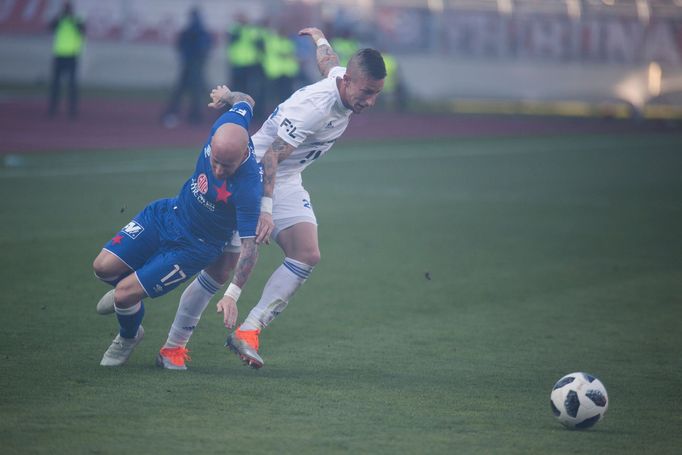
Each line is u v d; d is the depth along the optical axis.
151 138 77.75
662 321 27.31
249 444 16.03
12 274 30.50
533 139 92.25
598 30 135.50
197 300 20.83
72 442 15.90
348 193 53.22
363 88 20.91
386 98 131.38
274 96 99.19
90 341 23.08
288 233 21.67
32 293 28.03
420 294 30.08
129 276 20.14
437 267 34.53
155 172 57.69
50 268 31.58
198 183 19.81
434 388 20.03
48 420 17.03
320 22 127.25
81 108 99.62
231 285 19.69
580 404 17.31
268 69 93.56
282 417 17.61
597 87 135.12
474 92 135.88
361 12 130.88
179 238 20.06
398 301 29.02
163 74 131.12
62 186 50.75
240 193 19.52
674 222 47.00
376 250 37.25
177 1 130.62
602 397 17.41
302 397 19.00
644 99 134.75
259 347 23.34
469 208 49.47
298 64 104.44
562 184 60.88
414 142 85.31
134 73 129.75
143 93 122.44
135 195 48.31
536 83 136.25
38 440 15.96
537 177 64.12
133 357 21.92
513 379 20.97
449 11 134.88
